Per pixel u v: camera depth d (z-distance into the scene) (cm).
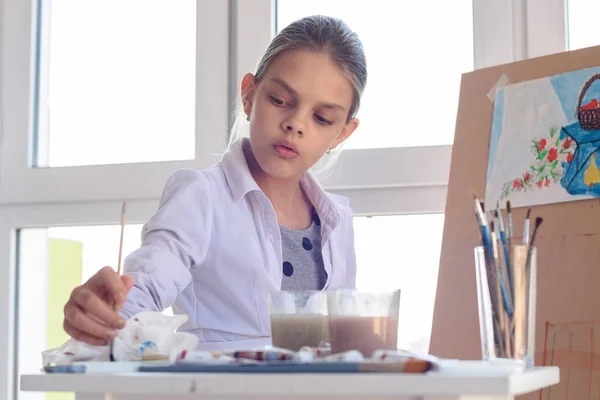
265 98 140
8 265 189
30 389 78
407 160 171
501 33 169
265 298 143
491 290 93
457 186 156
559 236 144
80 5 195
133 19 192
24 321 190
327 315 95
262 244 146
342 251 160
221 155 181
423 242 172
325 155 172
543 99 151
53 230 190
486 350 93
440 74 174
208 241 140
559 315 140
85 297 96
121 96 191
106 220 185
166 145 187
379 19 179
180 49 188
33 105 192
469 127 158
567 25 167
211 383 73
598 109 144
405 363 73
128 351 92
